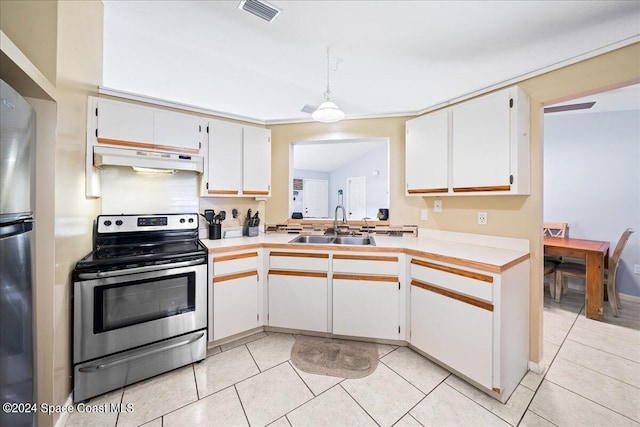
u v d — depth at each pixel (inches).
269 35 77.5
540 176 69.3
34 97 47.3
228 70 97.9
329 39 78.2
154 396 59.6
